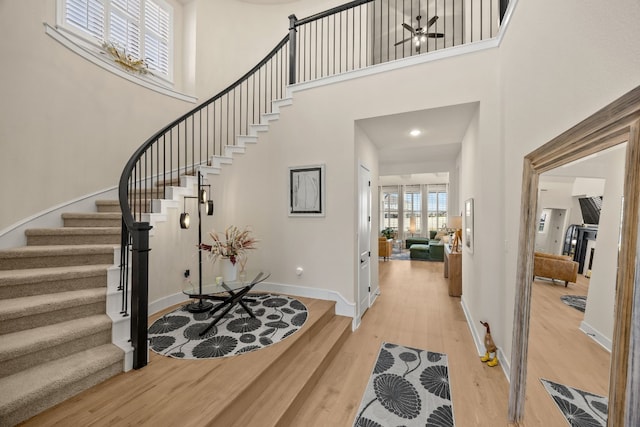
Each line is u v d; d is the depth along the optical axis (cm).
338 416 190
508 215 234
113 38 388
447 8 594
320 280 351
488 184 268
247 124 494
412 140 427
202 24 492
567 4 145
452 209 669
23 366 163
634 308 91
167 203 315
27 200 282
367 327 338
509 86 235
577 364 136
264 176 384
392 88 307
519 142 212
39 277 202
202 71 491
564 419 144
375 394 212
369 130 373
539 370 166
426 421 185
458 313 383
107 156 364
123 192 220
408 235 1220
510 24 232
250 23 543
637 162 96
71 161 324
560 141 147
